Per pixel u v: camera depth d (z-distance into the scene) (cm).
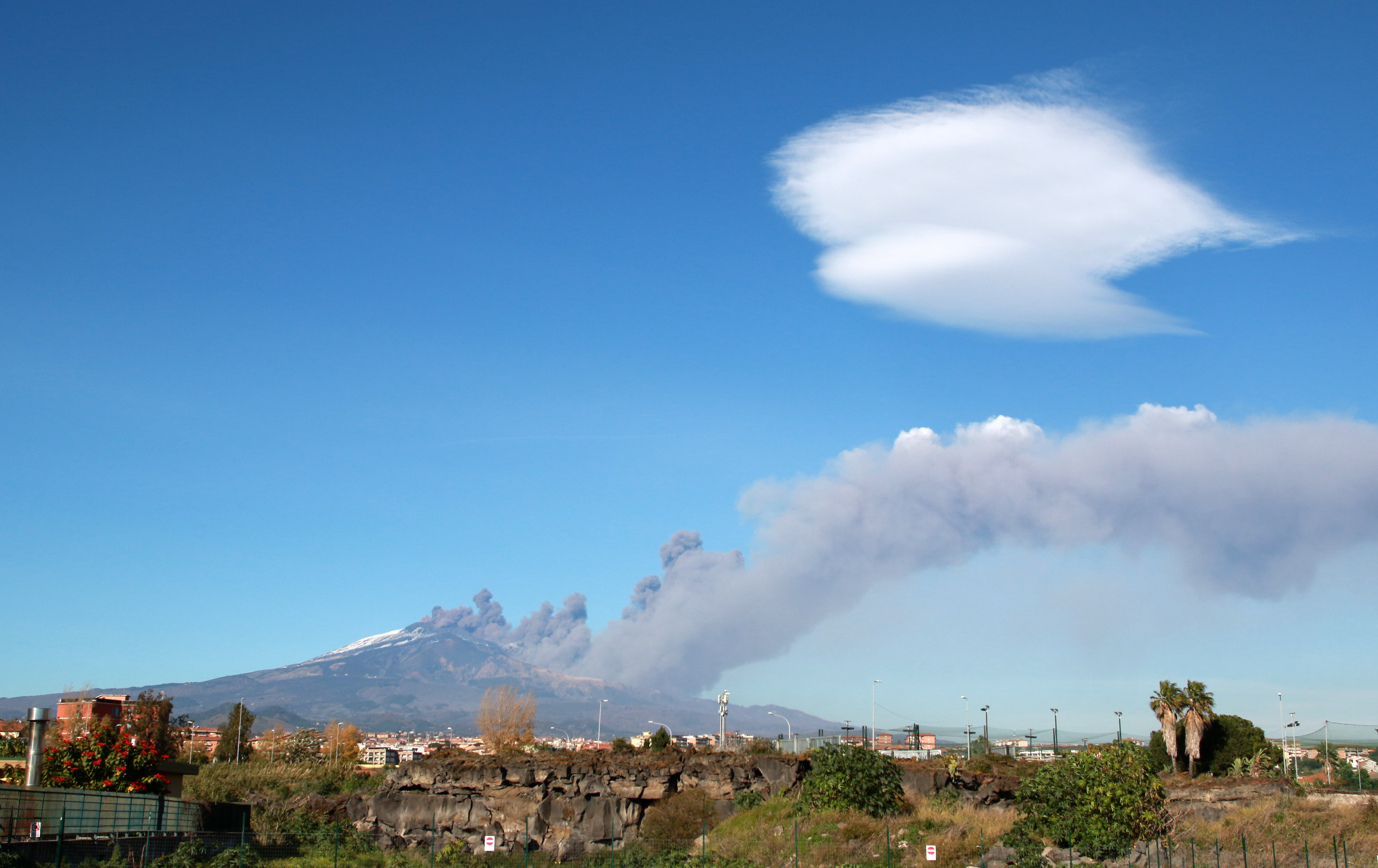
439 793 6869
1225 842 4131
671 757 6944
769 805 5919
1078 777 4478
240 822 6531
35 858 4044
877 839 4816
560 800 6662
